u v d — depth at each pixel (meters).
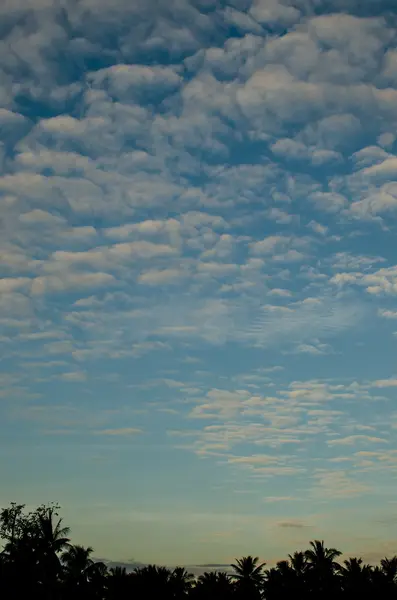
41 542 90.31
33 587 85.00
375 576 106.25
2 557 87.38
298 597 107.50
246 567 118.44
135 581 95.44
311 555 113.31
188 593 109.12
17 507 92.19
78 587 91.25
